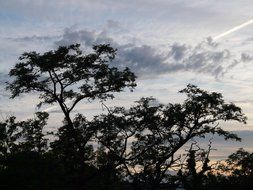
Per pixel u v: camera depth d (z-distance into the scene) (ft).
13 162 144.36
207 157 141.18
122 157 135.13
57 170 139.13
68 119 134.92
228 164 170.09
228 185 164.14
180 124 139.64
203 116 141.79
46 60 130.11
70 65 133.90
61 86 134.72
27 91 136.05
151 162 137.59
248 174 175.94
